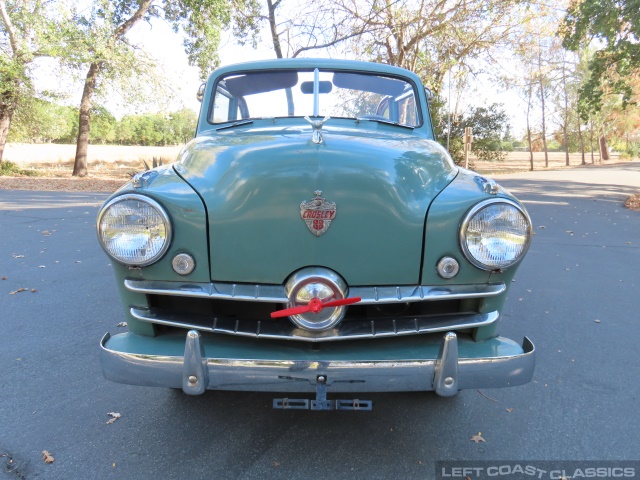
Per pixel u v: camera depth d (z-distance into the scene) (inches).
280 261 92.3
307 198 90.7
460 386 91.1
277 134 113.7
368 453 104.0
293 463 100.2
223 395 125.9
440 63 685.9
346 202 91.1
